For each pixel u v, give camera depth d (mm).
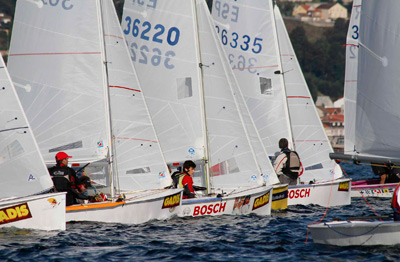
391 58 44375
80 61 50906
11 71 51531
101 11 51625
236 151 56281
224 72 56594
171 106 55969
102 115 50875
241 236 45406
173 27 55969
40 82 51094
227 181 56188
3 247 40812
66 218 47062
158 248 41438
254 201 54719
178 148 55906
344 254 39125
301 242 43281
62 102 50906
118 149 52312
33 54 51219
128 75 52844
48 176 45656
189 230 47281
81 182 49656
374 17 45438
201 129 55812
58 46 51000
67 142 50812
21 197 45219
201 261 38281
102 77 51000
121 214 48594
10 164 45281
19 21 51469
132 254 39906
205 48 56562
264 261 38156
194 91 55844
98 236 44281
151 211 49906
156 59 56188
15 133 45312
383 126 44906
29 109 51156
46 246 41188
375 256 38312
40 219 45000
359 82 46312
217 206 53281
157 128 56062
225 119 56312
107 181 51094
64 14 51031
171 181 53344
